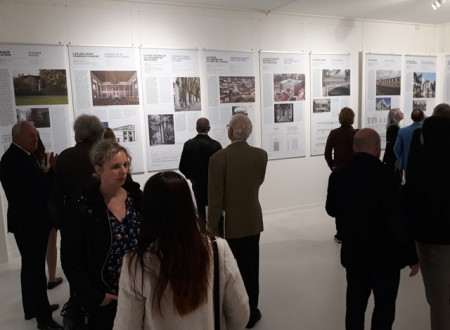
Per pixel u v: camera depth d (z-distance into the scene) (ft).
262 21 17.95
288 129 19.07
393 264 6.54
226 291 3.74
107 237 5.11
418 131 6.87
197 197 13.75
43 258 8.69
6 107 13.71
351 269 6.87
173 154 16.52
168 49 16.03
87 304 4.99
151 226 3.39
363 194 6.54
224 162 7.86
